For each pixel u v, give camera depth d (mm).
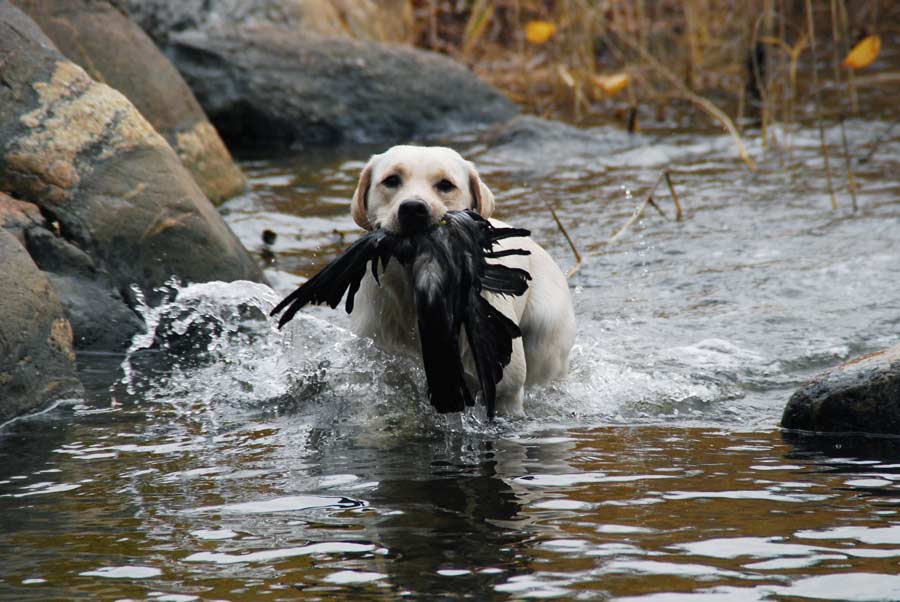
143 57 15047
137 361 9656
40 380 8406
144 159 11117
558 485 6520
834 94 22469
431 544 5590
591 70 23234
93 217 10531
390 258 8094
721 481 6555
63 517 6113
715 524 5805
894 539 5551
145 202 10812
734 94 23203
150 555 5535
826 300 11344
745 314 11008
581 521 5887
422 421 8102
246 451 7355
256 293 10633
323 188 16656
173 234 10766
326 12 24281
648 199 13930
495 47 28109
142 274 10516
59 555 5559
